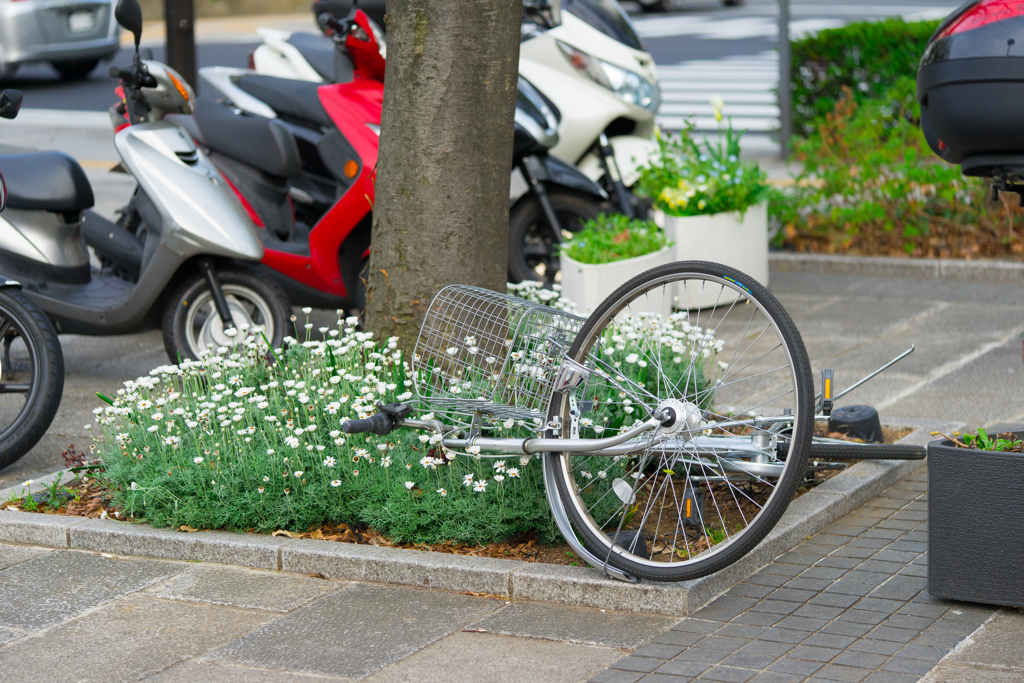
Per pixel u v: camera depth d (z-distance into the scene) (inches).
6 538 208.1
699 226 361.4
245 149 309.6
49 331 237.1
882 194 429.1
